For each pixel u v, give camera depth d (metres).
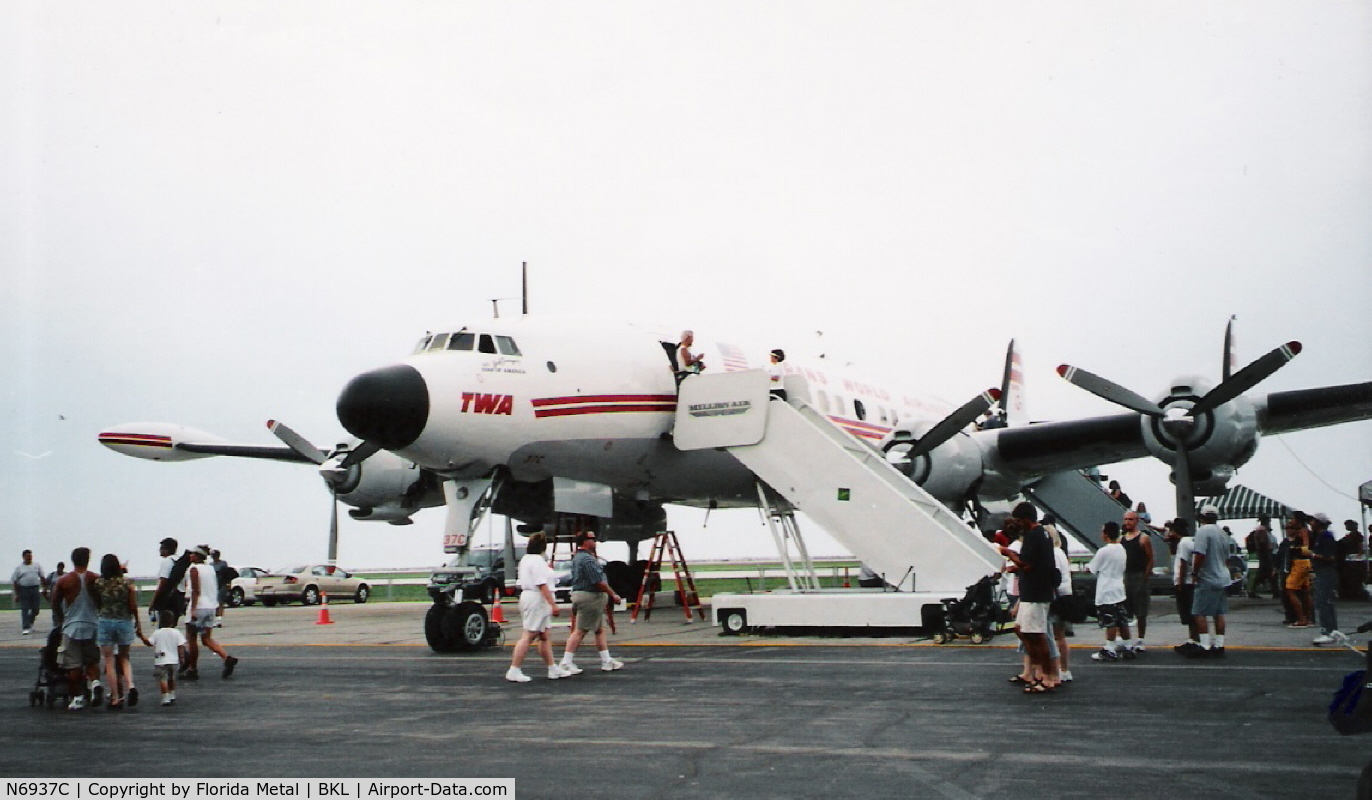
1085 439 21.06
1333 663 11.59
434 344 16.31
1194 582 12.35
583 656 14.02
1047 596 9.85
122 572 10.55
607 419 16.91
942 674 11.17
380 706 10.09
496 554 32.31
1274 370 17.47
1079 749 7.39
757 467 16.88
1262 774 6.62
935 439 19.17
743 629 16.16
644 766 7.20
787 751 7.56
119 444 24.41
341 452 21.92
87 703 10.64
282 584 34.12
